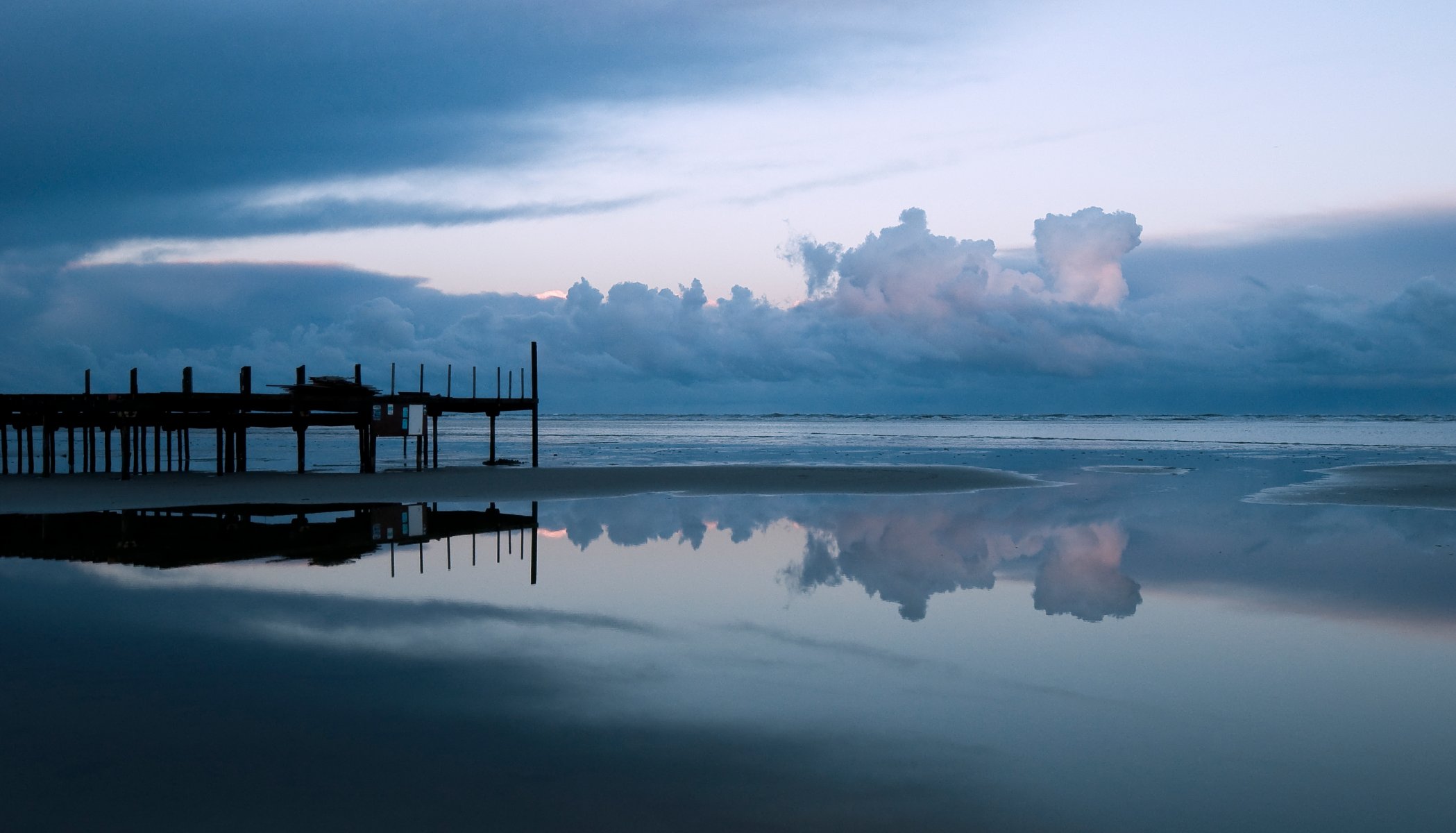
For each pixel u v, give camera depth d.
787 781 7.04
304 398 36.31
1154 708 8.89
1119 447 72.38
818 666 10.36
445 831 6.12
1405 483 34.69
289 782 6.93
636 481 35.66
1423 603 13.72
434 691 9.27
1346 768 7.39
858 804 6.63
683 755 7.57
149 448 66.88
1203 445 76.06
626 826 6.23
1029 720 8.53
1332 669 10.28
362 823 6.22
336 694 9.12
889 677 9.92
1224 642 11.48
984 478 37.25
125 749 7.58
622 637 11.67
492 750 7.61
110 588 14.78
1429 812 6.59
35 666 10.12
